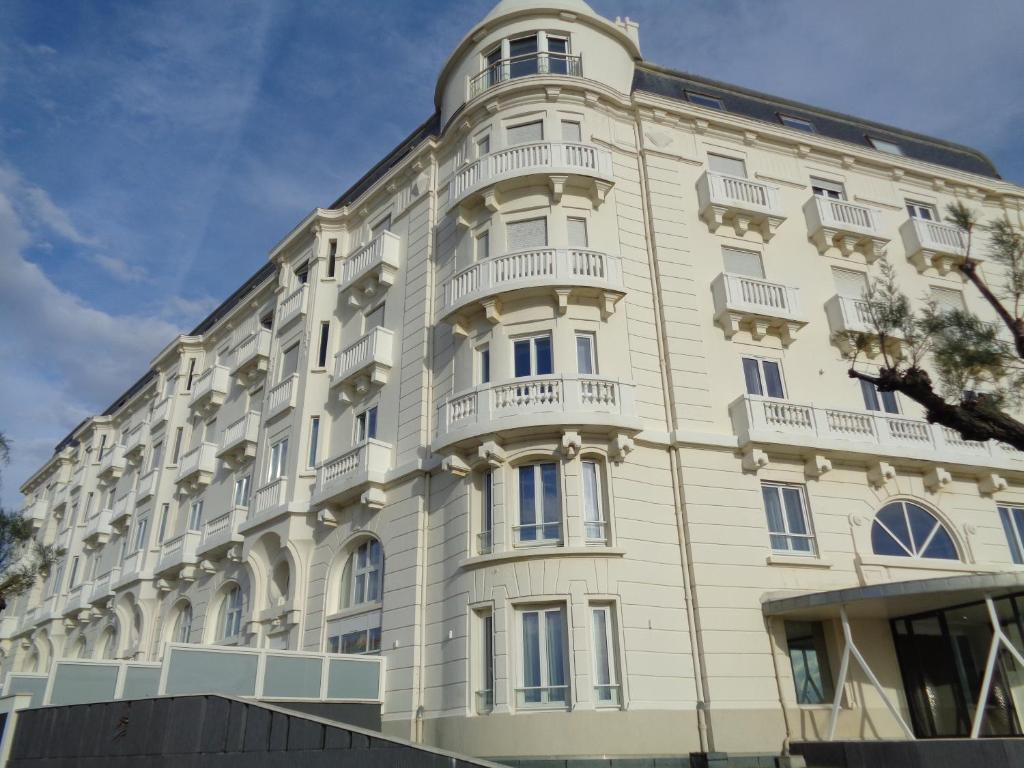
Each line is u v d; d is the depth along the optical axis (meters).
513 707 14.78
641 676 14.95
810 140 23.00
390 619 17.67
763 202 21.09
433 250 21.69
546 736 14.24
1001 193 24.92
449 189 21.58
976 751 11.88
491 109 21.11
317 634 19.56
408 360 20.52
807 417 18.22
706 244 20.42
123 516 33.34
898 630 16.67
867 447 18.20
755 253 20.89
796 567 17.03
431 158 22.97
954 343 10.65
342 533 20.20
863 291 21.30
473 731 14.89
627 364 18.05
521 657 15.25
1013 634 14.30
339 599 19.89
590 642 15.02
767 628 16.19
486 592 15.78
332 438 22.30
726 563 16.52
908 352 20.02
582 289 17.94
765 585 16.59
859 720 15.77
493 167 19.95
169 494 31.00
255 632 21.47
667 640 15.54
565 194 19.59
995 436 9.86
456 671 15.73
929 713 15.73
